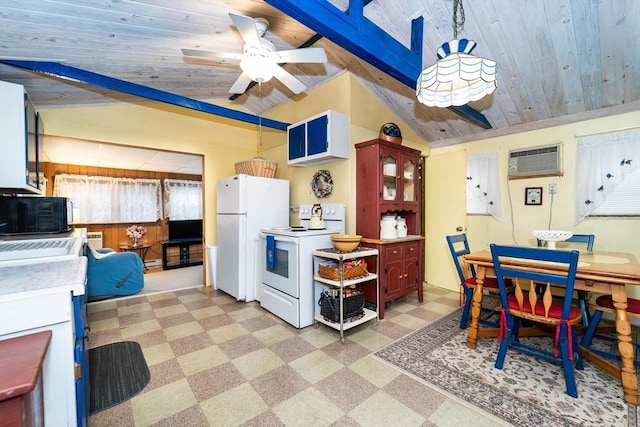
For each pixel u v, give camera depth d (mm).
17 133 1818
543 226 3291
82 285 1085
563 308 1768
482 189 3760
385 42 1971
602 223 2914
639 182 2713
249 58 1980
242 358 2125
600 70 2486
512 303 2068
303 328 2658
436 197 4082
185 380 1857
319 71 3275
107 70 2527
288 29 2410
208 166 4191
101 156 4938
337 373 1933
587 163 2982
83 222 5867
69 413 1035
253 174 3713
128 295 3699
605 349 2258
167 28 1942
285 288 2803
